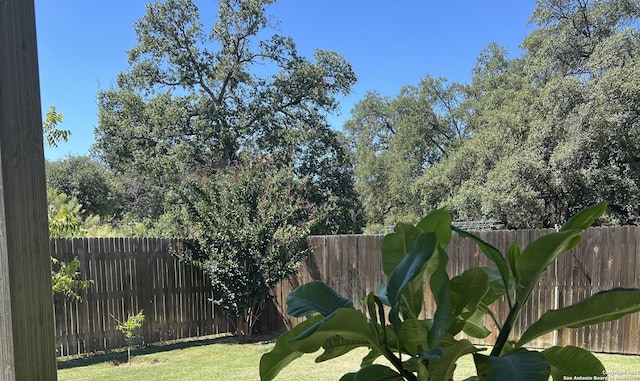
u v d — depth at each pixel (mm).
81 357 5824
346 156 19406
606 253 5367
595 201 11992
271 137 17234
